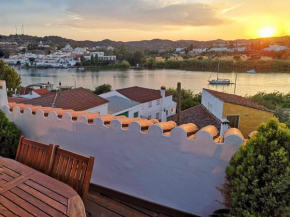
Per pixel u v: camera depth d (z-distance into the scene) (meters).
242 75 67.19
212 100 13.70
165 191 3.76
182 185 3.61
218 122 12.16
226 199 3.03
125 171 4.08
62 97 15.03
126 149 4.01
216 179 3.35
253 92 36.72
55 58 125.94
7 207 1.96
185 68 97.56
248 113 11.87
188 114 14.90
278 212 2.41
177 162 3.59
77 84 56.16
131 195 4.04
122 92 22.25
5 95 5.46
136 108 19.77
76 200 2.07
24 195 2.12
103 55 128.62
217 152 3.27
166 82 56.69
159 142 3.68
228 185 3.01
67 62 112.50
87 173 2.44
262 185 2.53
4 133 4.68
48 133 4.88
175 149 3.57
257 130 2.92
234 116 11.94
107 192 4.25
